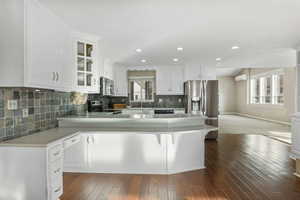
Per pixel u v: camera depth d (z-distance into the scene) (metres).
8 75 1.87
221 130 6.75
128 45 3.88
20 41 1.86
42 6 2.16
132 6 2.25
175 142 3.00
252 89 10.98
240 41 3.77
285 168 3.18
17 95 2.19
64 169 3.08
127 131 2.93
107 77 5.20
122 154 3.01
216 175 2.91
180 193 2.39
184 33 3.24
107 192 2.42
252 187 2.53
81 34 3.11
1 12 1.86
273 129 6.91
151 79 6.53
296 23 2.86
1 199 1.89
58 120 3.19
